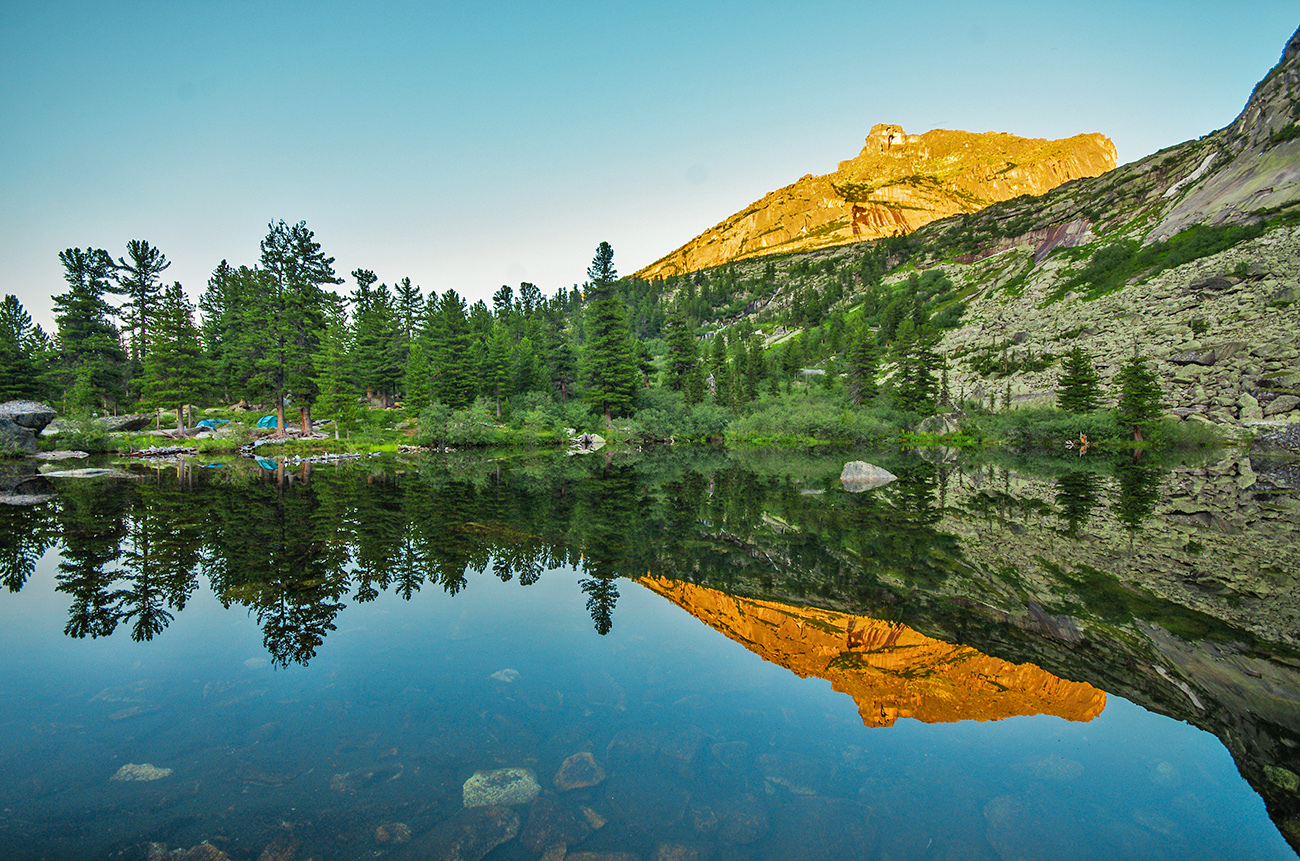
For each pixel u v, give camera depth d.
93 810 3.63
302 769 4.16
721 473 28.97
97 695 5.23
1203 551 11.06
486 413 54.62
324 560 10.27
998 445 50.94
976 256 128.62
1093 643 6.62
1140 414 43.81
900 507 17.00
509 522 14.23
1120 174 121.69
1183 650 6.31
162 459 37.94
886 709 5.20
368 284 71.00
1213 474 26.56
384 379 63.84
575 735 4.73
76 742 4.45
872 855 3.41
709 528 13.68
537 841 3.51
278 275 52.22
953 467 31.91
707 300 186.12
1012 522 14.35
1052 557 10.69
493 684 5.57
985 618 7.38
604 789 4.04
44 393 56.00
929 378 60.38
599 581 9.20
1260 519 14.57
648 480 25.19
